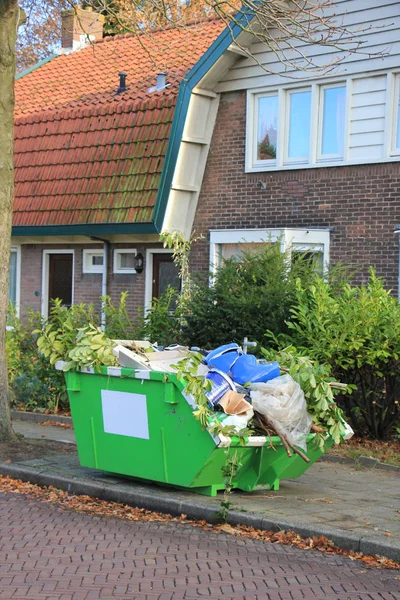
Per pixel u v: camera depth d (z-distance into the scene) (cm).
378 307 1191
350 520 815
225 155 1659
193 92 1623
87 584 633
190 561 701
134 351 1000
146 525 823
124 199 1675
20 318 2036
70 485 959
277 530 792
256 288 1312
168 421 884
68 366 967
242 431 848
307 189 1541
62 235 1809
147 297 1792
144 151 1672
